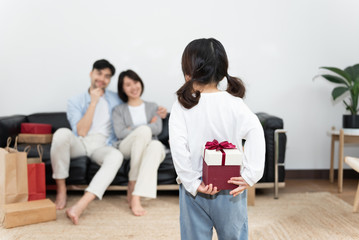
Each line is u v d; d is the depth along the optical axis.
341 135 2.41
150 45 2.78
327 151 2.90
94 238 1.55
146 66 2.79
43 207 1.75
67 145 2.01
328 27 2.82
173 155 0.90
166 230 1.65
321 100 2.87
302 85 2.85
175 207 2.05
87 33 2.74
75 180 2.14
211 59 0.93
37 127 2.21
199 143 0.94
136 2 2.75
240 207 0.94
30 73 2.75
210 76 0.94
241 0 2.78
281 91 2.85
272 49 2.82
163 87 2.81
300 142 2.88
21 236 1.56
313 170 2.90
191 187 0.88
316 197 2.25
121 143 2.11
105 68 2.30
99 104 2.38
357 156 2.91
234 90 0.99
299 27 2.81
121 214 1.90
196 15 2.78
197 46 0.95
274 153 2.23
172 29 2.78
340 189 2.40
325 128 2.88
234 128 0.93
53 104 2.78
